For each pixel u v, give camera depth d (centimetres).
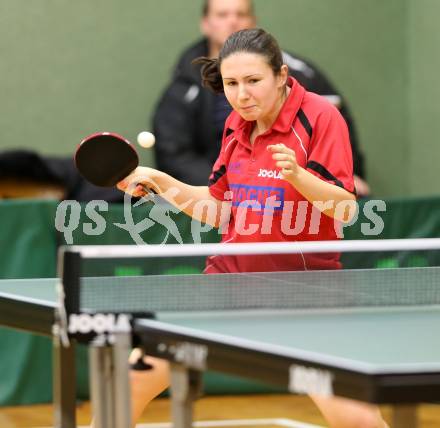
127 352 558
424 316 595
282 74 695
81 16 1585
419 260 1105
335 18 1686
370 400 433
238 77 677
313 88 1412
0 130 1563
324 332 544
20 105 1567
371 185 1714
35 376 1155
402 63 1709
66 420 627
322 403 625
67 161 1380
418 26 1681
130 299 611
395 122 1716
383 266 1110
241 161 734
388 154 1716
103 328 559
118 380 558
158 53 1620
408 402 434
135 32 1609
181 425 537
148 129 1619
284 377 473
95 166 666
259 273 721
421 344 512
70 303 558
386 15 1703
